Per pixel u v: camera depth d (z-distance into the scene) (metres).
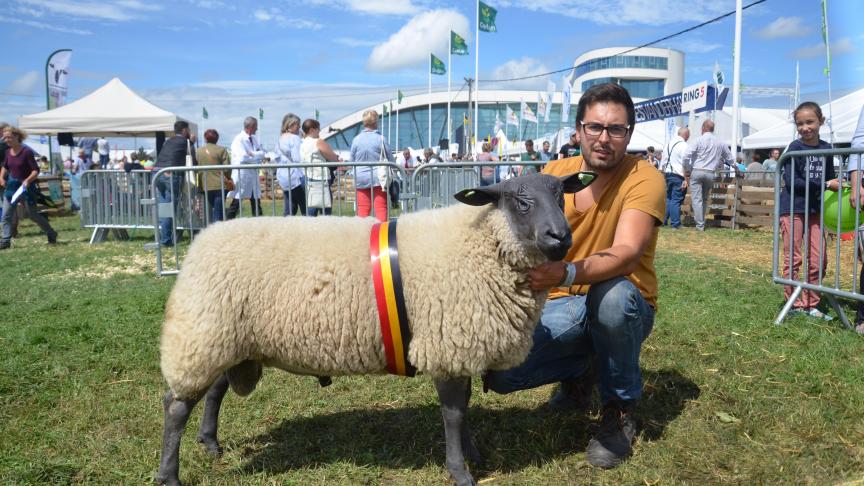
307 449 3.38
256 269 2.78
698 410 3.68
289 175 7.41
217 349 2.75
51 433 3.45
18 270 8.20
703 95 19.67
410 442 3.46
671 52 75.81
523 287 2.87
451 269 2.79
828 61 15.45
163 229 10.09
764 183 12.31
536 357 3.37
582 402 3.78
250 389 3.18
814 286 5.10
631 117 3.07
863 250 5.04
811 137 5.32
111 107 14.53
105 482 3.02
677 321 5.34
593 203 3.24
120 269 8.30
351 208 14.62
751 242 10.64
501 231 2.77
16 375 4.23
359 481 3.05
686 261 8.45
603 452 3.13
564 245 2.57
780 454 3.13
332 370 2.92
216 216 10.65
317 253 2.82
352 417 3.76
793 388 3.91
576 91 81.06
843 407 3.59
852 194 4.89
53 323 5.43
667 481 2.96
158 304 6.08
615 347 3.10
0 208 13.16
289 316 2.78
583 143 3.14
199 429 3.43
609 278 2.96
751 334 4.98
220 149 10.50
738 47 16.09
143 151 29.58
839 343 4.63
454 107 74.44
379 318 2.76
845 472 2.96
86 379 4.25
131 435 3.48
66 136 16.69
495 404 3.92
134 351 4.82
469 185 7.95
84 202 10.80
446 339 2.78
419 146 76.75
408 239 2.89
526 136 71.31
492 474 3.11
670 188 12.76
